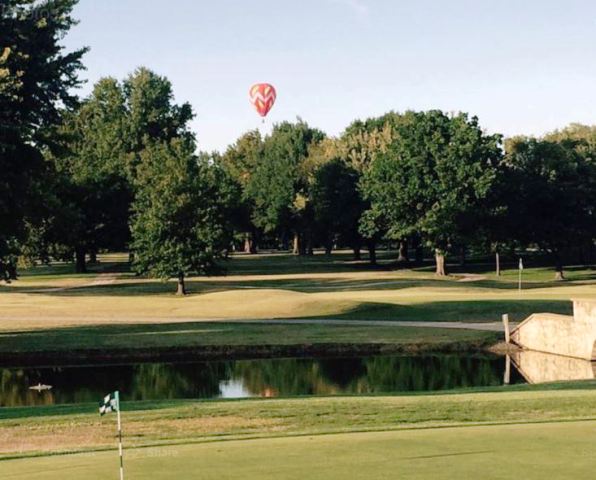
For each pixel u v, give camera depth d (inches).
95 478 459.8
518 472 458.3
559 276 3698.3
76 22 1583.4
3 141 1456.7
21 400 1296.8
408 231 3676.2
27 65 1507.1
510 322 2049.7
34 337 1827.0
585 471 460.8
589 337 1638.8
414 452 520.4
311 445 553.9
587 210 3700.8
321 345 1742.1
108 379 1477.6
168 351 1696.6
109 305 2536.9
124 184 3909.9
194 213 2903.5
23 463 522.6
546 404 845.8
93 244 3946.9
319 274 3946.9
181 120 4849.9
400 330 1919.3
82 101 1633.9
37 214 1690.5
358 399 917.2
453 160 3572.8
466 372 1535.4
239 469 475.5
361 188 4060.0
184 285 3302.2
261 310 2331.4
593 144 4018.2
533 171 3750.0
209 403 898.7
